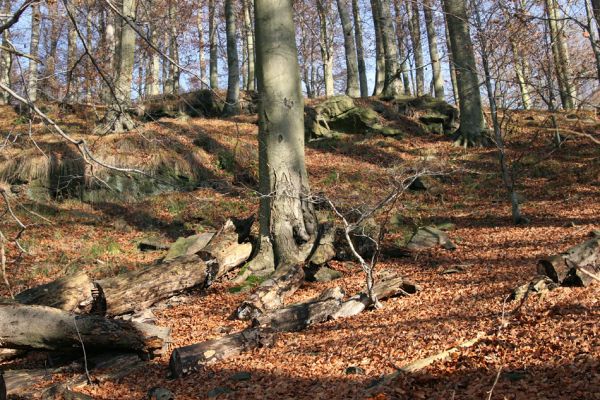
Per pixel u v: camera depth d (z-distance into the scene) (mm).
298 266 9477
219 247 10562
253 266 10445
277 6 10250
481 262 9750
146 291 8688
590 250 7086
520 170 16656
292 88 10414
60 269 11188
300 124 10562
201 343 6484
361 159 18406
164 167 16000
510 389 4438
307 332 7238
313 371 5730
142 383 6117
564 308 6086
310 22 30547
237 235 11031
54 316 6445
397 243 11969
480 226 12906
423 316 7020
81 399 5668
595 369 4477
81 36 4602
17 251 11711
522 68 12359
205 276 9703
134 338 6656
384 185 15906
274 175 10383
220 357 6445
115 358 6746
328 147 19672
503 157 12828
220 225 14062
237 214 14703
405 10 25703
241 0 27703
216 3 27281
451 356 5391
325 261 10312
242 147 18047
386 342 6219
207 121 20703
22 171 14680
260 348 6750
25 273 10844
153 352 6805
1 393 5352
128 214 14367
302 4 28297
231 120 21297
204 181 16453
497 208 14250
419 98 22656
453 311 6996
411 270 10008
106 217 14219
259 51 10430
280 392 5297
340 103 21094
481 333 5824
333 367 5750
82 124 16688
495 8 10227
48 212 13945
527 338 5430
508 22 9734
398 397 4699
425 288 8594
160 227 14000
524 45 10500
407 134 20625
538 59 10141
